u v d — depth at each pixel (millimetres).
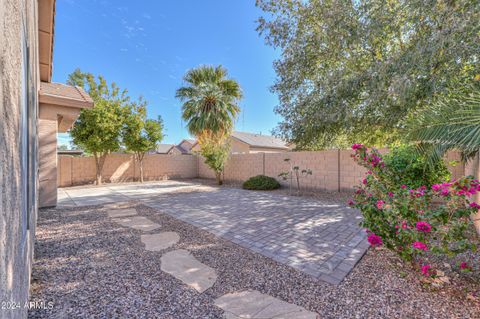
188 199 7352
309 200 7031
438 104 3000
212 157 11188
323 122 7059
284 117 8672
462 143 2662
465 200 2328
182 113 10945
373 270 2730
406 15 5371
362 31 5773
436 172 4215
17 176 1304
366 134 7652
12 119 1169
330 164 8305
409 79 4770
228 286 2416
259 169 10891
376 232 2781
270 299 2193
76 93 6887
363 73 5879
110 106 11406
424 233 2346
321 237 3842
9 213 1080
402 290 2305
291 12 7277
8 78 1068
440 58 4680
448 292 2242
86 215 5312
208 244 3574
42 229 4262
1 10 939
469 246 2197
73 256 3100
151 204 6570
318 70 7617
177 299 2184
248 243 3611
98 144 10812
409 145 3604
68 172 11250
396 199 2584
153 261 2980
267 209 5883
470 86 3803
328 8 6309
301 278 2570
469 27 4156
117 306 2061
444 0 4480
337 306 2078
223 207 6148
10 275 1091
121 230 4234
